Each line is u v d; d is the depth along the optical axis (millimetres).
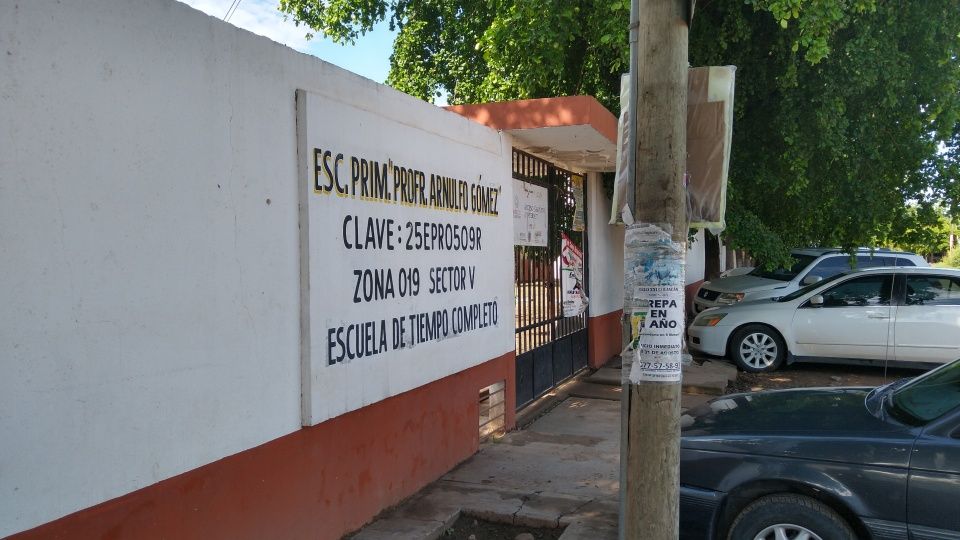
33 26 2383
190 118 3043
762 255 9516
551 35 8109
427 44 14211
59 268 2473
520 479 5371
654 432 3035
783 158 9242
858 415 3988
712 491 3793
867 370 10422
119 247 2701
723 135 3254
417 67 14250
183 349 3002
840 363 9953
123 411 2721
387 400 4656
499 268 6371
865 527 3449
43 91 2418
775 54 8883
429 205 5066
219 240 3207
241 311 3340
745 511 3695
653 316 3045
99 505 2627
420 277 4941
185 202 3014
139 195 2787
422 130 4973
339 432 4133
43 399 2422
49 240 2438
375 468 4520
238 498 3320
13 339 2326
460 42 13203
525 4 8133
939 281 9656
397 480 4789
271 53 3555
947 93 8734
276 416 3586
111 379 2670
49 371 2441
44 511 2428
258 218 3457
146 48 2822
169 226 2932
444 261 5305
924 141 9461
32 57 2381
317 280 3832
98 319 2615
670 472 3045
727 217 9477
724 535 3795
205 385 3123
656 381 3037
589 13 8578
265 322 3500
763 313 10156
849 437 3619
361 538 4207
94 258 2600
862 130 9148
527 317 7535
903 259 12711
